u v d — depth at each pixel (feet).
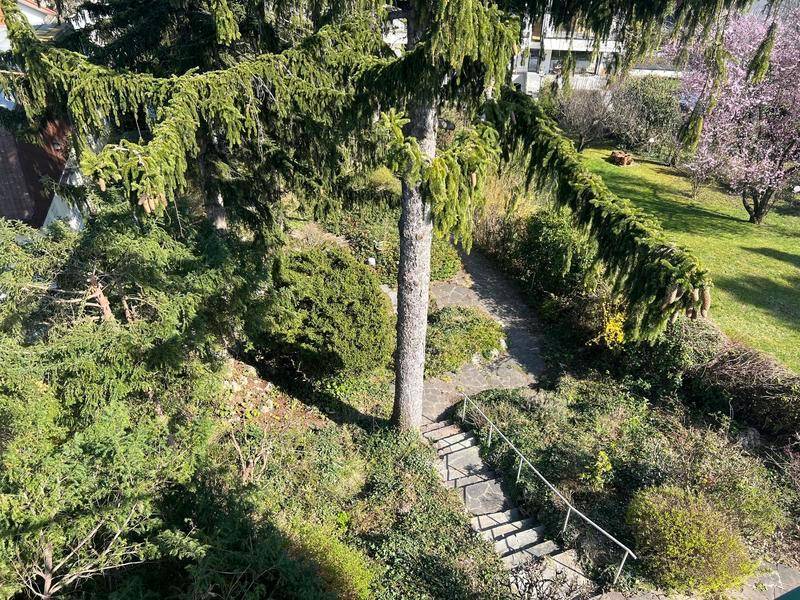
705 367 30.48
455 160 16.15
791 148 49.85
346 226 46.91
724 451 26.68
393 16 19.49
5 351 18.30
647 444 27.50
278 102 20.56
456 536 22.91
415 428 28.89
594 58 20.98
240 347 33.53
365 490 25.79
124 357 20.33
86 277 22.00
